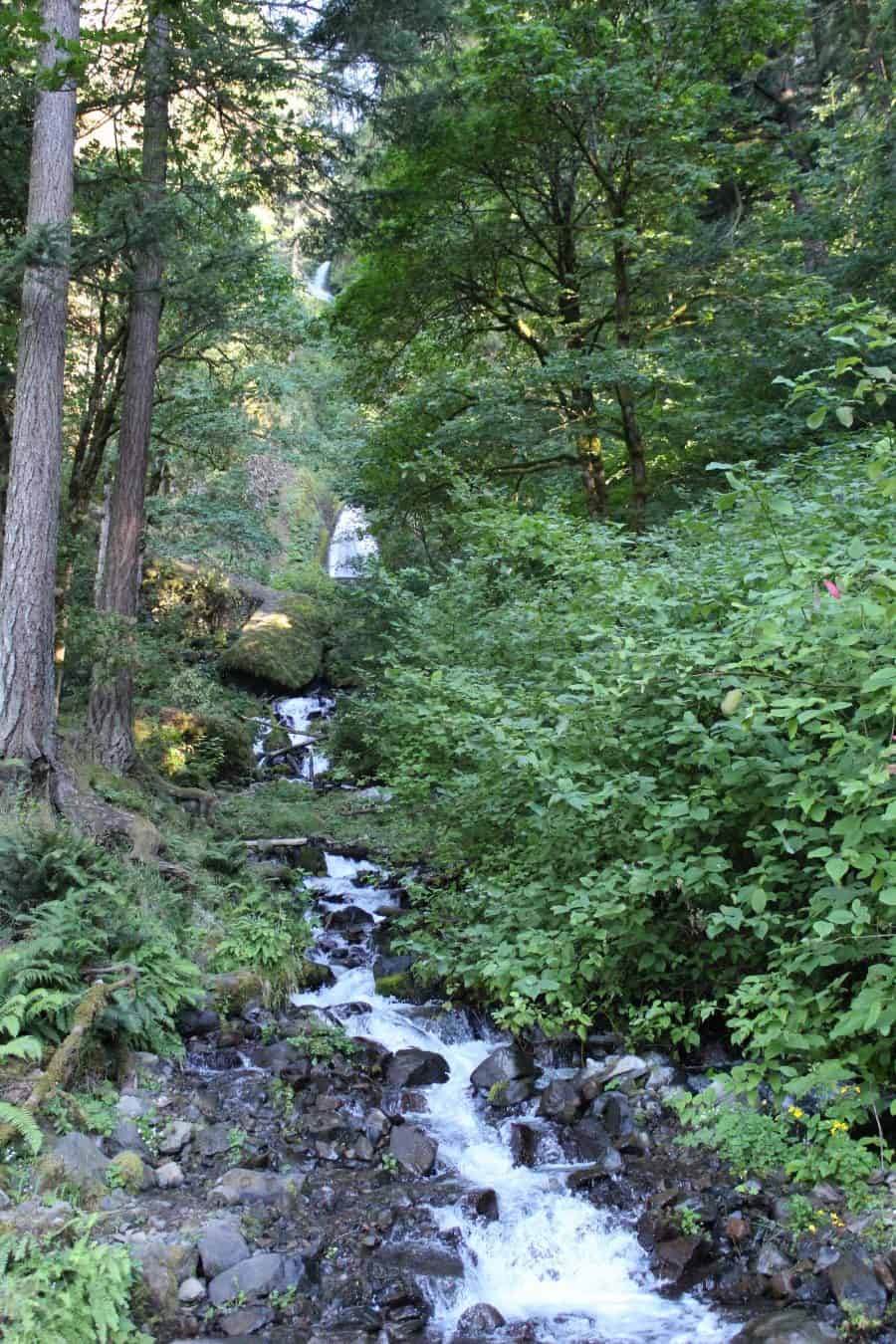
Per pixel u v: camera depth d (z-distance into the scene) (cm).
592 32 1327
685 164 1314
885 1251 413
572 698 609
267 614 2259
